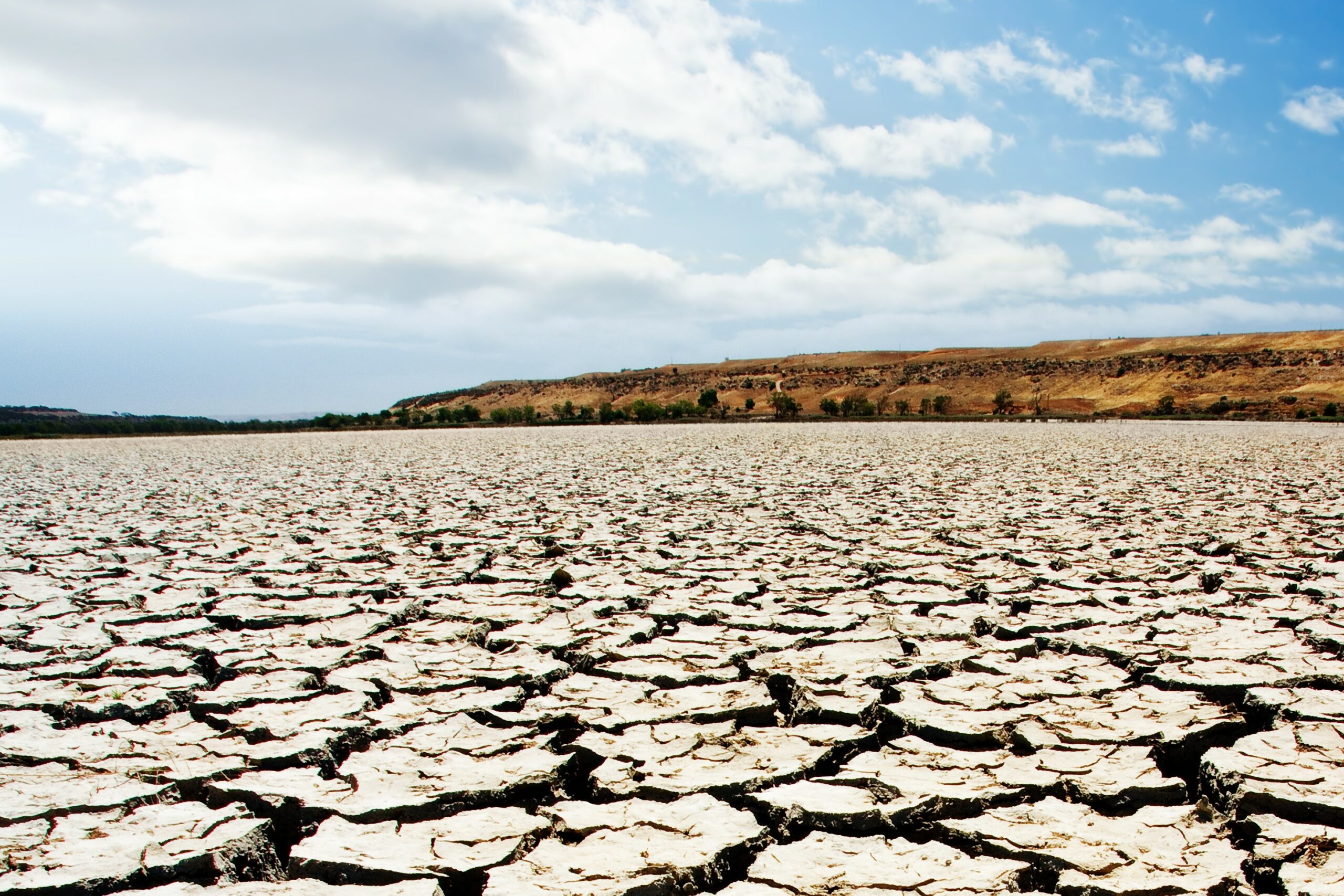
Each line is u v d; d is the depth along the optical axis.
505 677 3.97
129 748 3.23
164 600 5.54
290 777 2.98
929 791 2.77
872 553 6.89
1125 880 2.27
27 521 9.47
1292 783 2.76
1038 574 5.99
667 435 33.88
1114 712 3.44
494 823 2.66
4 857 2.44
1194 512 8.95
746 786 2.86
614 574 6.22
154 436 46.59
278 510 10.19
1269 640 4.35
